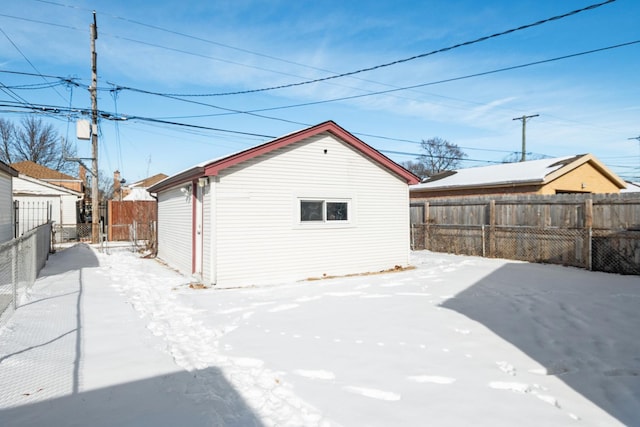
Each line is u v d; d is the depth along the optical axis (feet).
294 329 16.39
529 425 9.07
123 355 13.30
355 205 32.24
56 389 10.70
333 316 18.42
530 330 16.14
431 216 46.29
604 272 30.22
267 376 11.71
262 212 27.91
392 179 34.40
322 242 30.60
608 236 30.35
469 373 11.94
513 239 37.47
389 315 18.48
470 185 53.72
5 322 16.15
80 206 83.25
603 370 12.22
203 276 27.78
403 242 34.88
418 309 19.54
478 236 40.78
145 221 60.03
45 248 36.04
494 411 9.68
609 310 19.08
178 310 19.94
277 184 28.53
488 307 19.85
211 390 10.81
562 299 21.43
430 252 45.06
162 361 12.84
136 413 9.47
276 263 28.45
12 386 10.80
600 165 51.57
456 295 22.68
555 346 14.30
